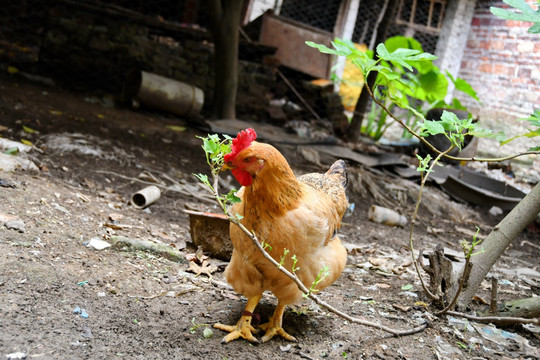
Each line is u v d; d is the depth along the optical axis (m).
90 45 3.68
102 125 3.09
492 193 3.40
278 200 1.38
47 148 2.57
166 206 2.35
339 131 4.18
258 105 4.03
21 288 1.48
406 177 3.48
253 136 1.38
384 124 4.54
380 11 4.89
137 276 1.68
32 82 3.49
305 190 1.44
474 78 4.58
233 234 1.44
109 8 3.66
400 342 1.57
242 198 1.43
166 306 1.57
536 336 1.73
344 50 1.39
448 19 4.73
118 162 2.68
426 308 1.78
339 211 1.53
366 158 3.53
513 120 4.09
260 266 1.43
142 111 3.52
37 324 1.38
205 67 3.92
